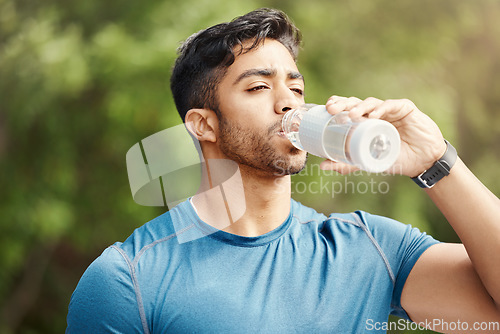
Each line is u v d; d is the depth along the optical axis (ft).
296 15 21.12
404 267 5.66
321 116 4.76
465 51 25.34
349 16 22.33
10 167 22.39
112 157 22.11
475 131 25.00
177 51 5.92
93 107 21.03
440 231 22.80
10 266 22.93
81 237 22.62
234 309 5.13
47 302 27.22
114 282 5.19
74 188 22.45
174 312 5.12
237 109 5.24
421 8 22.97
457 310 5.41
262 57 5.25
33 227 22.56
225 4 19.19
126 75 18.97
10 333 26.07
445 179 5.15
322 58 21.81
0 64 21.34
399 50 22.36
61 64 19.52
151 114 18.99
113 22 20.65
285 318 5.21
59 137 21.39
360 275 5.52
